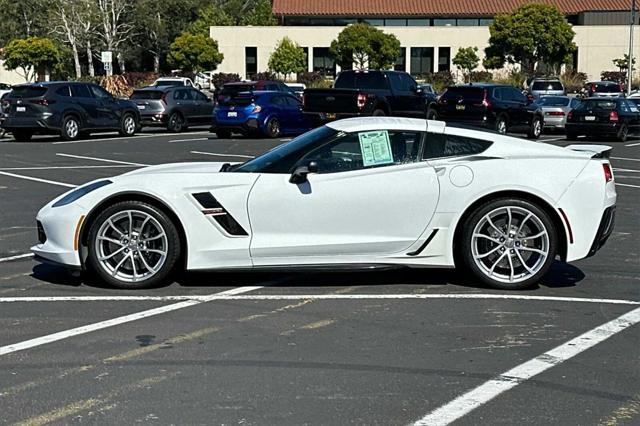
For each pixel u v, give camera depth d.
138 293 7.30
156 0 72.94
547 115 30.81
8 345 5.84
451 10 65.88
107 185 7.33
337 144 7.39
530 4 56.72
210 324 6.38
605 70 62.47
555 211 7.29
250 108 25.83
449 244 7.35
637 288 7.60
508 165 7.31
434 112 27.66
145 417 4.58
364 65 57.00
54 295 7.24
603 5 63.97
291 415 4.61
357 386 5.06
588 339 6.04
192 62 62.75
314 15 66.69
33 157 19.89
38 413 4.64
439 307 6.89
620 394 4.96
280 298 7.17
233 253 7.25
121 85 55.59
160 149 22.30
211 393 4.94
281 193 7.23
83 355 5.63
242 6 89.06
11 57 57.66
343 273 8.09
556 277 8.02
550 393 4.96
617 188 14.91
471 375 5.27
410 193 7.26
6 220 11.12
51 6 68.81
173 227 7.29
